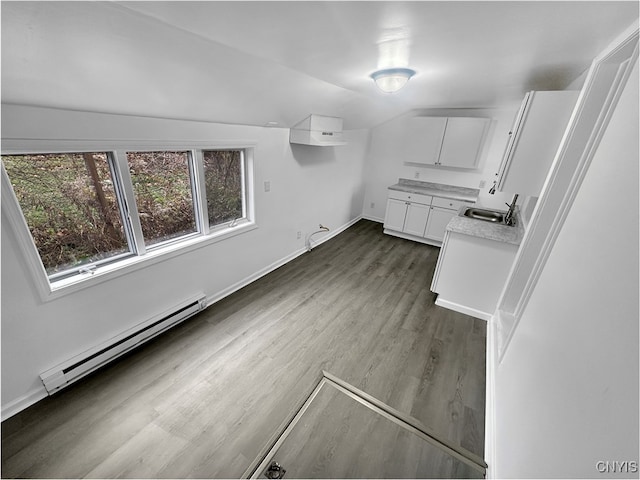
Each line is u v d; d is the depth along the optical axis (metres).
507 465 1.22
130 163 1.87
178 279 2.27
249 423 1.62
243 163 2.64
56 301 1.58
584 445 0.70
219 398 1.75
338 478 1.41
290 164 3.12
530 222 2.07
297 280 3.18
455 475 1.44
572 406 0.80
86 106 1.43
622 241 0.75
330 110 2.80
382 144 4.89
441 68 1.73
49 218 1.57
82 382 1.78
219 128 2.21
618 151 0.92
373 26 1.09
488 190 4.16
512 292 2.30
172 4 0.90
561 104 1.94
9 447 1.42
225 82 1.65
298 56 1.44
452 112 4.12
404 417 1.69
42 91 1.21
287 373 1.96
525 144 2.13
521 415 1.20
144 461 1.41
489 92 2.68
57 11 0.89
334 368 2.04
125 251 1.98
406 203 4.41
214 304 2.64
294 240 3.62
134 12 0.96
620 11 0.92
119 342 1.90
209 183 2.43
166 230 2.22
